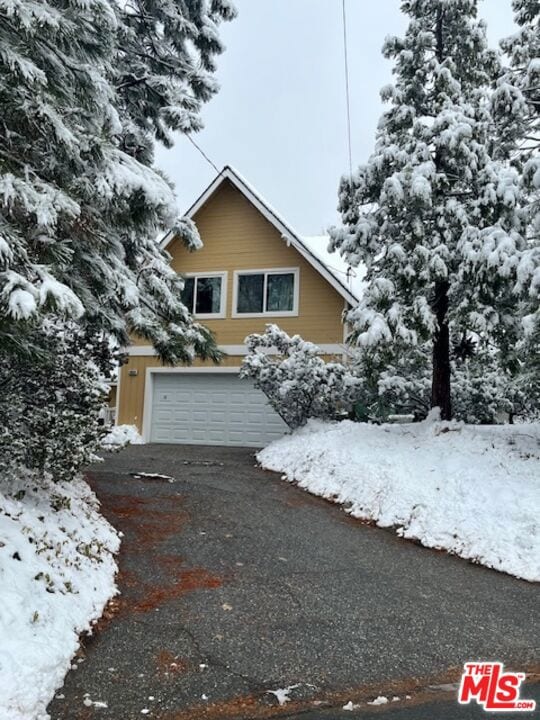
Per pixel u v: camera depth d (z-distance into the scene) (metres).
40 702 3.07
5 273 4.01
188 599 4.80
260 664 3.80
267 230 15.85
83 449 5.71
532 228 9.07
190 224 9.18
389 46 10.52
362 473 8.61
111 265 6.76
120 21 9.02
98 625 4.17
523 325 7.71
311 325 15.12
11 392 5.37
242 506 7.92
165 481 9.07
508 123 10.39
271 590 5.13
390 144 10.22
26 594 3.79
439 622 4.64
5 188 4.54
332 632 4.35
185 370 15.95
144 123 10.34
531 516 6.59
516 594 5.36
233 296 15.88
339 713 3.28
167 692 3.39
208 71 10.96
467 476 7.76
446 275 8.96
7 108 4.99
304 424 12.38
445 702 3.45
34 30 4.80
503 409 12.77
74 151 5.40
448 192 9.59
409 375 11.84
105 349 6.63
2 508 4.76
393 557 6.30
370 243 10.01
